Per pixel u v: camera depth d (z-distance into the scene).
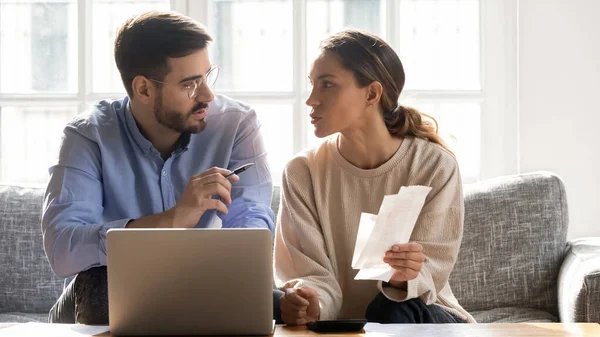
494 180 3.02
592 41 3.31
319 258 2.44
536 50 3.33
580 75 3.32
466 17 3.45
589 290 2.41
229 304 1.80
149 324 1.81
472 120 3.46
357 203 2.47
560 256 2.88
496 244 2.88
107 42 3.53
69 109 3.54
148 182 2.49
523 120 3.34
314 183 2.51
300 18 3.45
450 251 2.38
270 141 3.49
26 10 3.55
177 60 2.38
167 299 1.80
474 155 3.46
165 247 1.79
